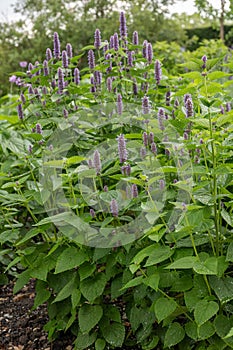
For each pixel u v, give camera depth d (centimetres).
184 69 676
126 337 280
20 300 369
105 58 349
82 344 273
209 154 249
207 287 232
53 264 275
